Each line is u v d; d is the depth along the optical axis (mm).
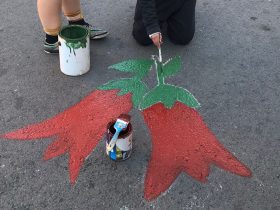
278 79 3303
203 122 2898
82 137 2758
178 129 2842
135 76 3254
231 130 2855
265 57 3516
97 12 3943
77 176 2520
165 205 2395
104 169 2562
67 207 2363
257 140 2799
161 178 2527
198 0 4180
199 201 2422
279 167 2639
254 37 3730
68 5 3320
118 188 2467
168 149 2703
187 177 2539
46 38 3348
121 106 3000
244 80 3273
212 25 3848
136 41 3602
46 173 2529
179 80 3236
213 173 2570
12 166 2557
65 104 2990
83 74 3240
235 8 4094
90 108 2973
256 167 2627
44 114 2906
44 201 2385
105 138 2754
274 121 2941
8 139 2721
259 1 4211
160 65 3359
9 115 2881
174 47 3572
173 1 3307
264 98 3121
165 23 3723
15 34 3621
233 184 2520
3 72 3217
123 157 2582
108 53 3471
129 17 3904
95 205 2377
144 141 2744
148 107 2996
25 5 3996
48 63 3332
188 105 3023
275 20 3959
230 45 3625
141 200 2412
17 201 2377
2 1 4035
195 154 2682
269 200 2451
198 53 3521
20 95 3033
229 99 3094
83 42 3053
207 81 3242
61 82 3164
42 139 2734
